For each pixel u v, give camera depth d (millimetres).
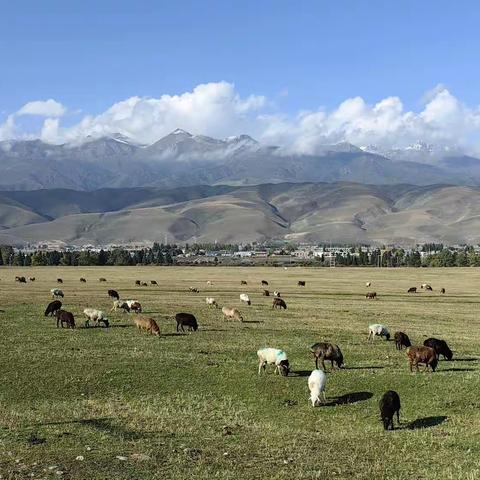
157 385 34469
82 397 32812
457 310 76938
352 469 23094
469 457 24375
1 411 30203
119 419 28969
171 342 45594
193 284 117562
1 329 50625
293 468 23031
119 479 21484
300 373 36062
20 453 23938
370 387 33344
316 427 28203
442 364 39781
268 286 115688
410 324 61969
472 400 31438
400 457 24406
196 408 31016
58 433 26547
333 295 98000
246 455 24422
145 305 73125
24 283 112750
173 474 22078
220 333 51062
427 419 29172
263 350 36062
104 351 41562
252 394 32781
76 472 22078
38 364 37625
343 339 49812
